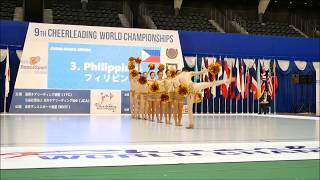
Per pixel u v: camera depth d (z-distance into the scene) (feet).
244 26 78.28
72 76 53.26
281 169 12.09
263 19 86.07
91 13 75.10
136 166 12.37
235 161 13.48
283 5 86.58
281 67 61.11
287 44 60.29
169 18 78.02
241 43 58.75
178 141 19.20
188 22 77.61
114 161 13.21
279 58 60.75
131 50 54.65
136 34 54.75
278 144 18.31
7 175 10.91
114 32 54.29
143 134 23.25
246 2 85.71
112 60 54.24
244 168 12.21
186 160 13.57
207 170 11.82
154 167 12.22
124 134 23.17
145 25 71.56
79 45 53.36
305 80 58.29
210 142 18.79
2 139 19.85
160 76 37.40
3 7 71.46
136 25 78.13
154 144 17.78
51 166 12.25
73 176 10.82
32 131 24.98
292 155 15.02
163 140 19.65
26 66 51.83
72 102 53.21
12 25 51.72
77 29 53.31
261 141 19.56
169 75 33.73
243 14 85.87
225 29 75.36
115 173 11.25
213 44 57.77
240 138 21.18
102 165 12.48
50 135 22.24
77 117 44.45
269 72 59.57
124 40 54.49
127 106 54.65
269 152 15.80
